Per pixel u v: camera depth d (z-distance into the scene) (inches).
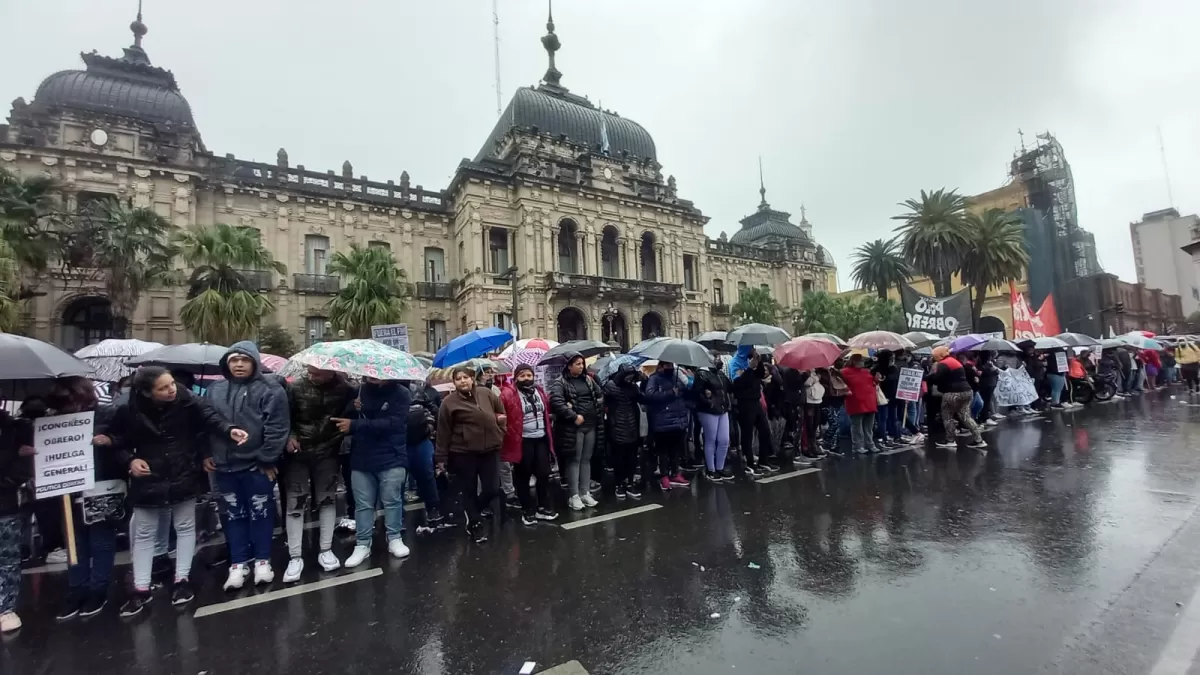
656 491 344.8
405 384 289.4
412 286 1269.7
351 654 161.3
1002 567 201.3
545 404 309.7
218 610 195.9
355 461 240.4
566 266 1425.9
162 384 197.6
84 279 962.1
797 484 340.8
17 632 183.5
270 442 213.2
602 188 1462.8
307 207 1235.2
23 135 962.1
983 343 533.3
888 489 317.7
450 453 265.1
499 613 183.8
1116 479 310.3
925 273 1443.2
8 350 173.5
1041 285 2054.6
